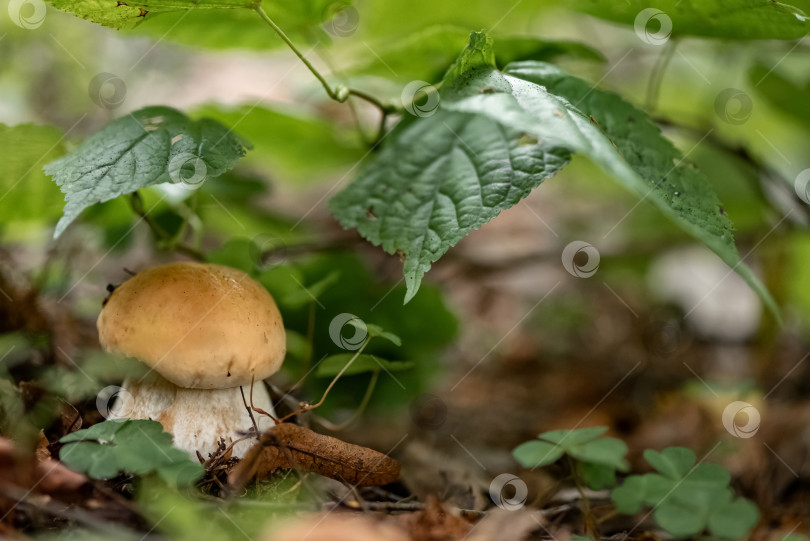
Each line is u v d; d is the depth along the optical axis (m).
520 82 0.40
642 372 0.64
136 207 0.46
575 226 0.86
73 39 0.77
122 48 0.88
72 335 0.48
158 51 0.95
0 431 0.39
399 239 0.42
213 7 0.41
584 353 0.70
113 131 0.41
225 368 0.40
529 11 0.53
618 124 0.42
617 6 0.44
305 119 0.50
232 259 0.47
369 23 0.52
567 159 0.42
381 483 0.41
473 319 0.74
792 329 0.66
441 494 0.44
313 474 0.41
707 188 0.41
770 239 0.57
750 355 0.65
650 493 0.40
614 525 0.42
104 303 0.42
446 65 0.47
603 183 0.83
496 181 0.42
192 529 0.36
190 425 0.41
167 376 0.40
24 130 0.42
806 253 0.56
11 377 0.42
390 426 0.52
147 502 0.38
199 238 0.49
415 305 0.52
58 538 0.36
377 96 0.51
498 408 0.57
